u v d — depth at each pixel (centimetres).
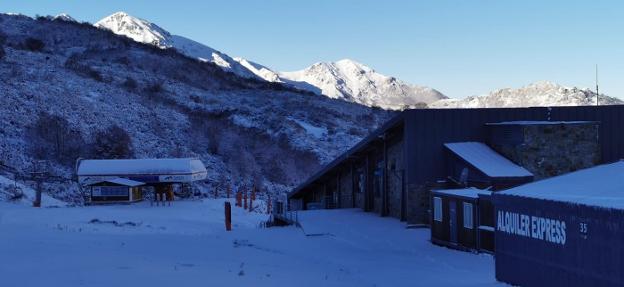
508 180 2262
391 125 2664
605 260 855
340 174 3622
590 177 1122
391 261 1728
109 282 1112
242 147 6650
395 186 2819
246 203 4138
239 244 2147
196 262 1560
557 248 973
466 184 2411
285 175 6150
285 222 3014
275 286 1180
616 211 832
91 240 1998
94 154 5475
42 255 1448
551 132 2428
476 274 1416
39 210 3206
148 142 6191
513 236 1121
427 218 2497
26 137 5500
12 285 1027
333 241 2195
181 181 4362
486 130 2597
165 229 2769
